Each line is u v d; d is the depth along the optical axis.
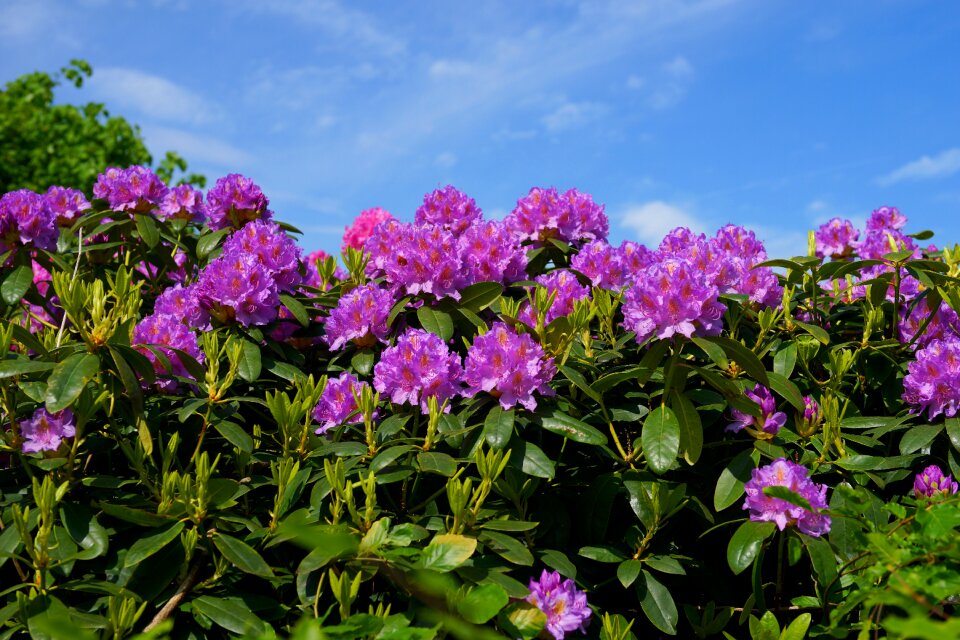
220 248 3.97
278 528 2.46
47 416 2.52
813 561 2.58
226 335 3.24
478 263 3.60
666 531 2.98
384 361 2.82
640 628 2.98
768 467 2.69
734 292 3.38
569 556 2.77
